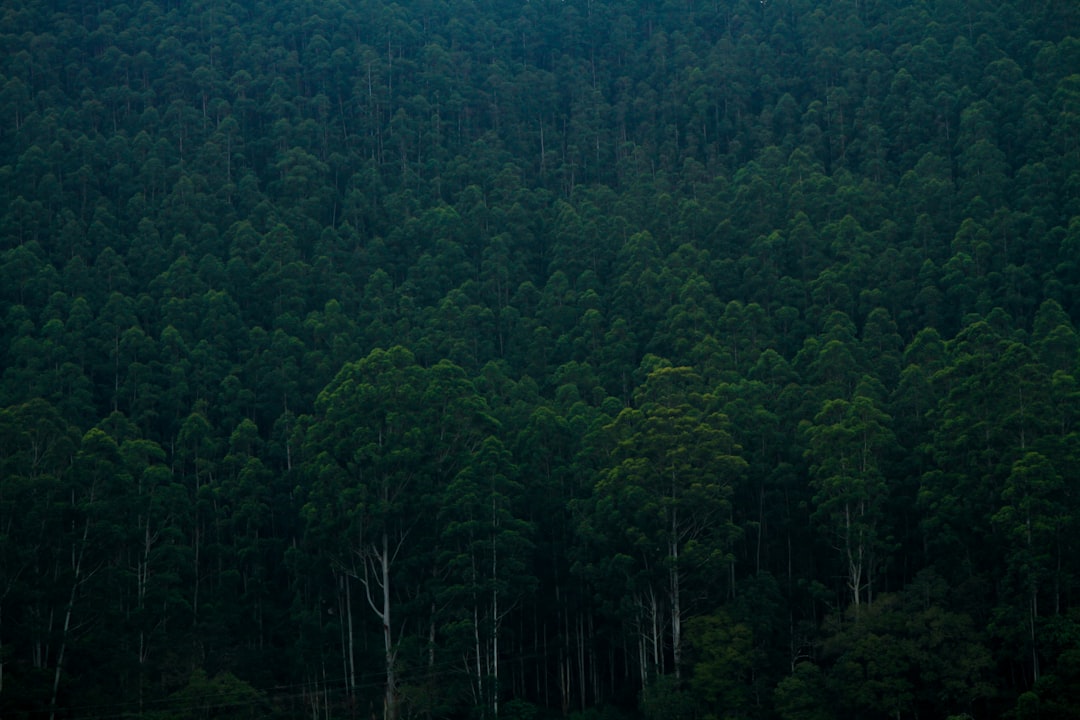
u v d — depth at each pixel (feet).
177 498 250.98
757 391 271.69
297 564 254.06
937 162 360.48
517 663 266.98
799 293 322.96
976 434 236.43
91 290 326.85
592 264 355.56
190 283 328.49
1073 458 225.35
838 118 408.87
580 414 277.44
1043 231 316.60
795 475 254.88
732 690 233.76
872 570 244.22
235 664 247.50
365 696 247.50
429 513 254.06
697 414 257.34
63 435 245.45
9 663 223.30
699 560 239.50
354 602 265.34
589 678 272.51
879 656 226.17
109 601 236.63
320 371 304.91
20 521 230.48
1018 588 225.15
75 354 300.81
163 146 396.37
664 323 314.96
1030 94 379.14
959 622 225.15
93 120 414.00
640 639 250.37
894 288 317.01
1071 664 209.46
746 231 351.05
